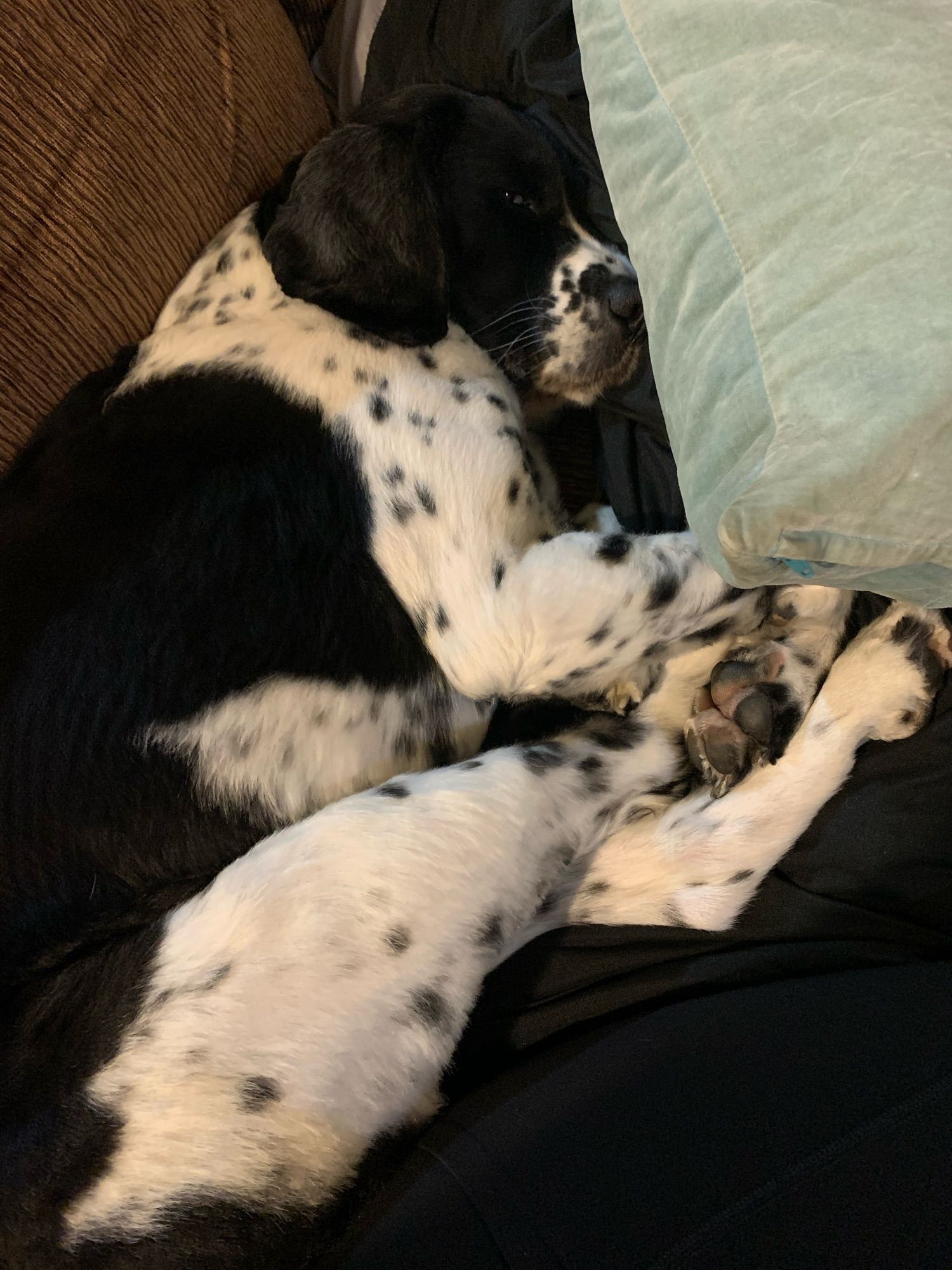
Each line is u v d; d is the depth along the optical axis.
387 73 0.83
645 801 0.69
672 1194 0.49
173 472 0.66
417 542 0.68
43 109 0.63
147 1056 0.57
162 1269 0.56
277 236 0.71
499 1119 0.57
